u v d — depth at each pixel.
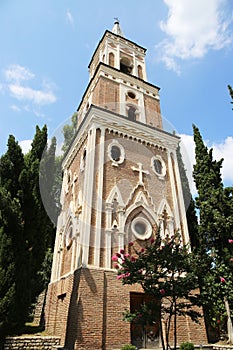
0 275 8.17
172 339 9.57
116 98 15.88
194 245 14.41
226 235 12.52
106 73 16.97
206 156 15.84
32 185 10.40
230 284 10.91
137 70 20.00
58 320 10.43
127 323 8.96
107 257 9.77
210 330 11.80
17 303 8.51
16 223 9.14
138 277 6.87
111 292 9.22
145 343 9.27
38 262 10.22
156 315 6.80
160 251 7.16
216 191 13.73
